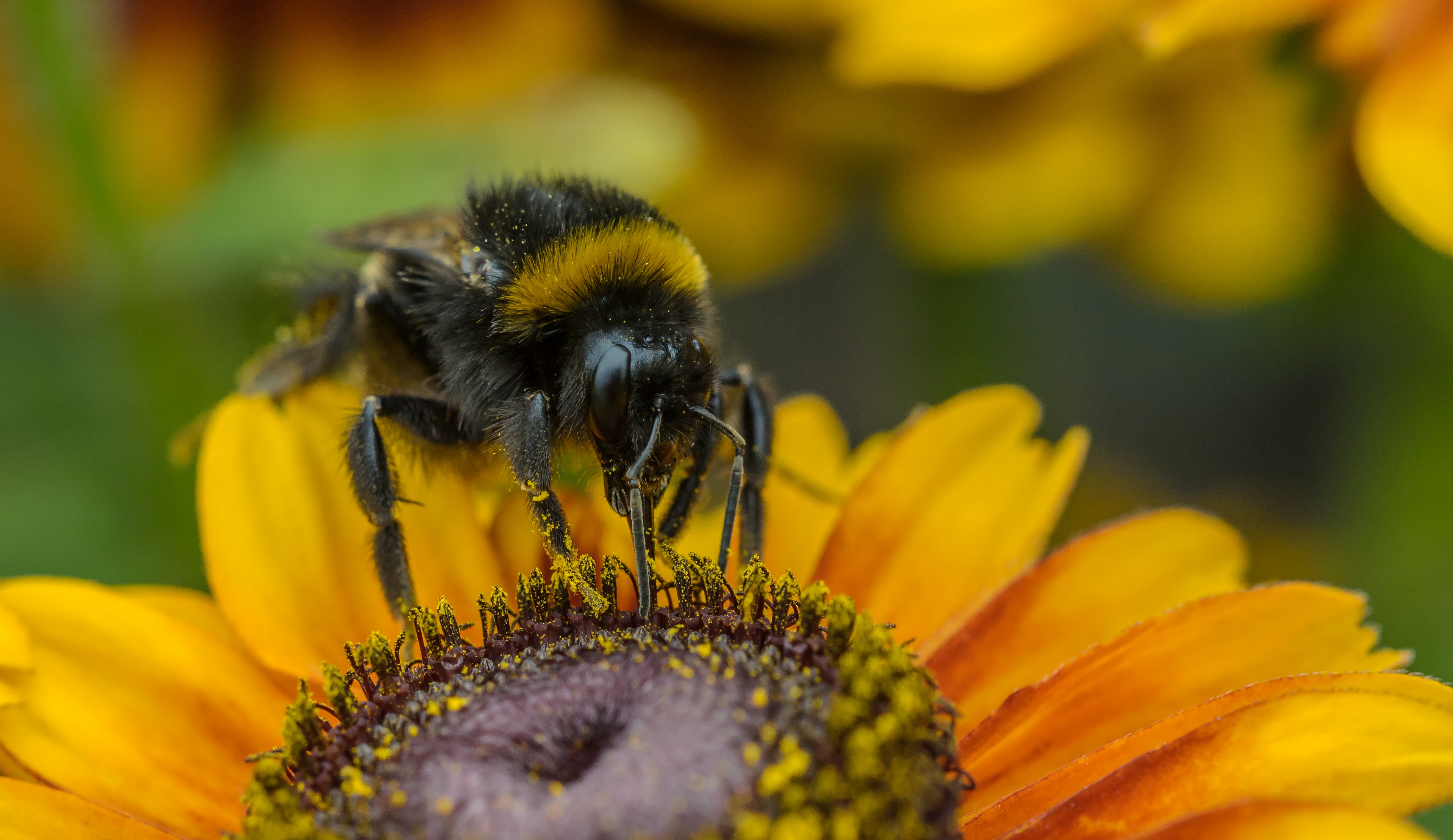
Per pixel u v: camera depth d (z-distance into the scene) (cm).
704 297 13
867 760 11
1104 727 12
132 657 12
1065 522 18
